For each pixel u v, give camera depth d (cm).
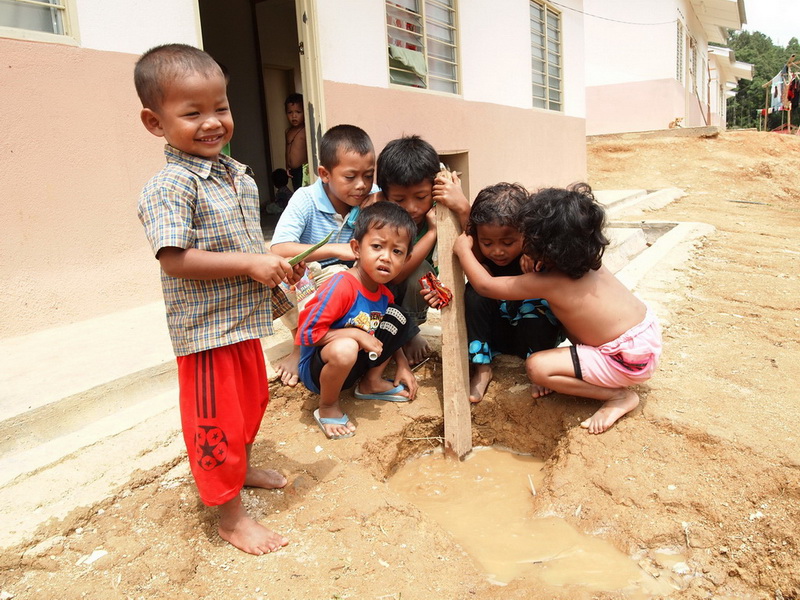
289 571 223
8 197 385
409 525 251
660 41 1855
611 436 301
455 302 312
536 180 1091
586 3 1920
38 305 404
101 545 230
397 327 333
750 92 6119
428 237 352
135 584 213
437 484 314
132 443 286
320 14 580
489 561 246
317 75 577
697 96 2511
